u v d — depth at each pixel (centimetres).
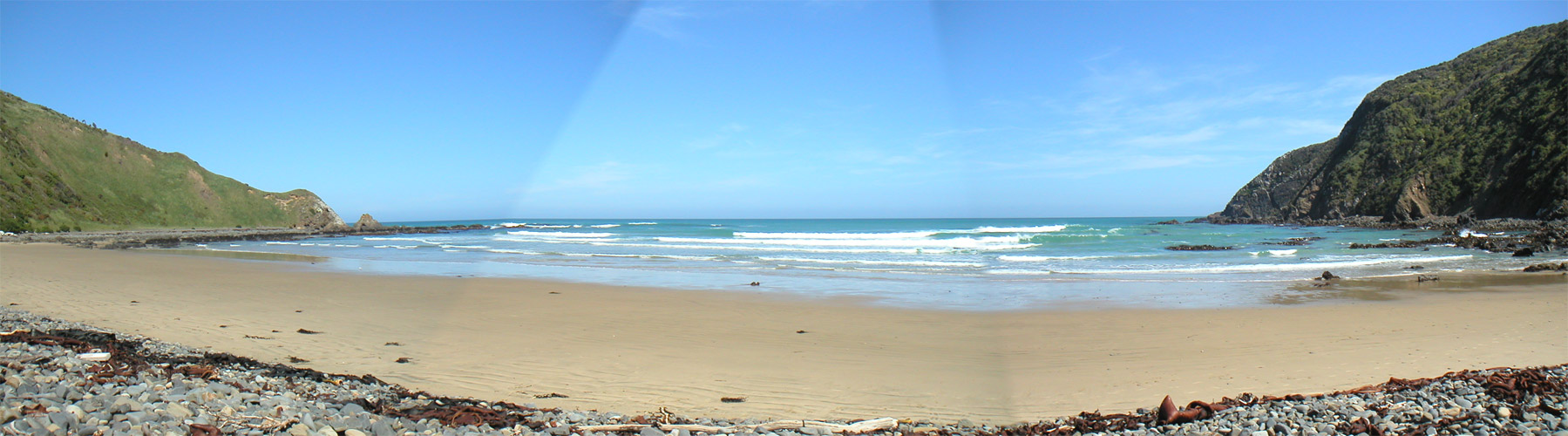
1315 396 577
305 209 7825
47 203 5425
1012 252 3072
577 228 7838
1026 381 705
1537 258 2508
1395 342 918
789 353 855
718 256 2819
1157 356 841
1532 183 5241
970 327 1072
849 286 1683
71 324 973
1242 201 9988
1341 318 1143
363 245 4112
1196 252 3045
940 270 2148
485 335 970
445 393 642
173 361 656
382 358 804
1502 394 526
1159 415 525
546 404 608
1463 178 6059
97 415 399
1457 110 6819
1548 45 6162
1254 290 1599
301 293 1464
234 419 430
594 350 868
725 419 550
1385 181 7025
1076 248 3362
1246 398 580
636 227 8688
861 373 741
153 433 384
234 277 1805
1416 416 489
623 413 579
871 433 509
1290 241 3969
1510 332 977
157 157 7125
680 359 812
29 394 426
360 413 478
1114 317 1172
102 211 5925
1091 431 506
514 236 5469
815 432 507
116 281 1662
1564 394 517
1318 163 9138
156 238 4550
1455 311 1209
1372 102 8100
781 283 1772
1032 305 1330
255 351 825
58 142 6181
